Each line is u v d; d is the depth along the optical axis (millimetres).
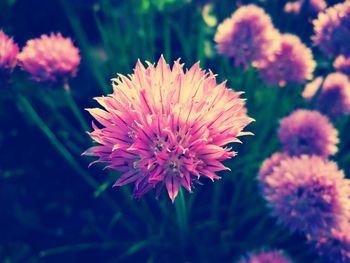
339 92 190
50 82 181
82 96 274
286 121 182
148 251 242
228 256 232
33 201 260
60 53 177
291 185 153
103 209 258
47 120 274
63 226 254
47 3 296
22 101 193
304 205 151
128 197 226
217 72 253
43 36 182
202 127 120
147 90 125
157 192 127
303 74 188
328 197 147
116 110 126
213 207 227
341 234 165
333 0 220
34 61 175
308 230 152
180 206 161
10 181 262
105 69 269
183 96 126
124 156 127
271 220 237
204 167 124
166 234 231
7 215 254
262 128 233
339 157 238
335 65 196
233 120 125
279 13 236
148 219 231
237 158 233
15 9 291
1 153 271
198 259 230
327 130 176
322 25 179
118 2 276
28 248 248
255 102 243
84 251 246
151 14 241
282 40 188
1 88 182
